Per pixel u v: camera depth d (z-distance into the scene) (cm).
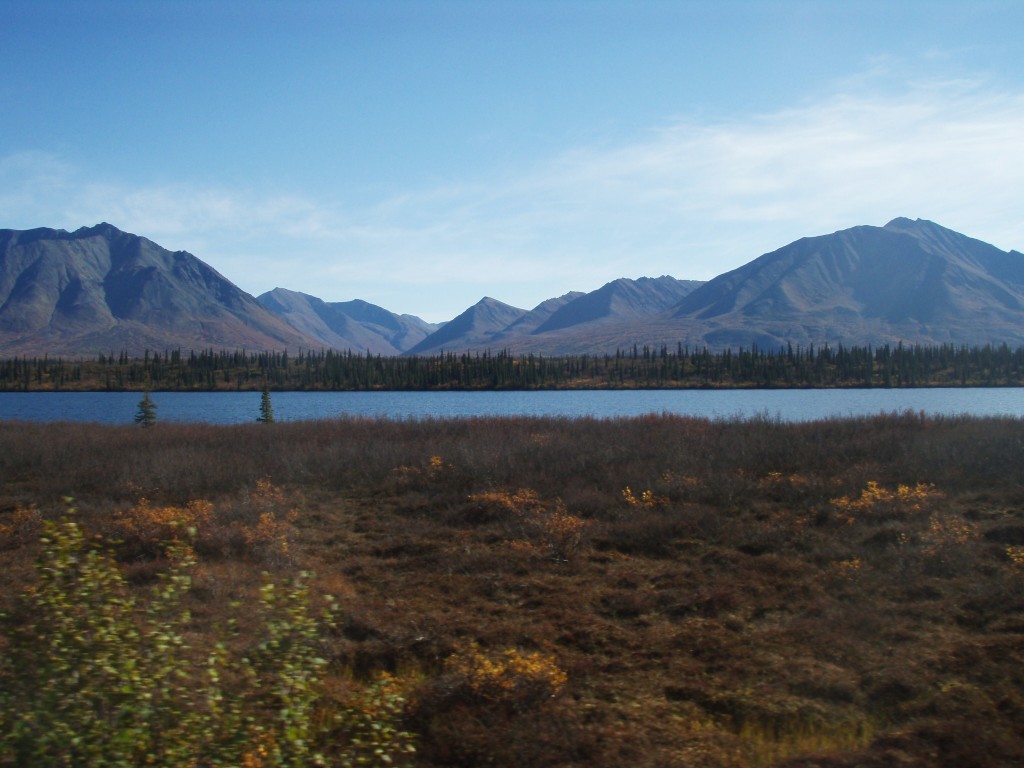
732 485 1489
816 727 617
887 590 928
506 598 952
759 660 738
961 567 991
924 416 2752
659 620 867
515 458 1848
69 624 468
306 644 595
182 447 2183
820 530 1211
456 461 1847
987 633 792
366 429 2731
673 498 1441
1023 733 573
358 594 977
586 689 684
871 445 1903
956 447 1770
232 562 1089
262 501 1452
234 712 482
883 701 652
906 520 1220
